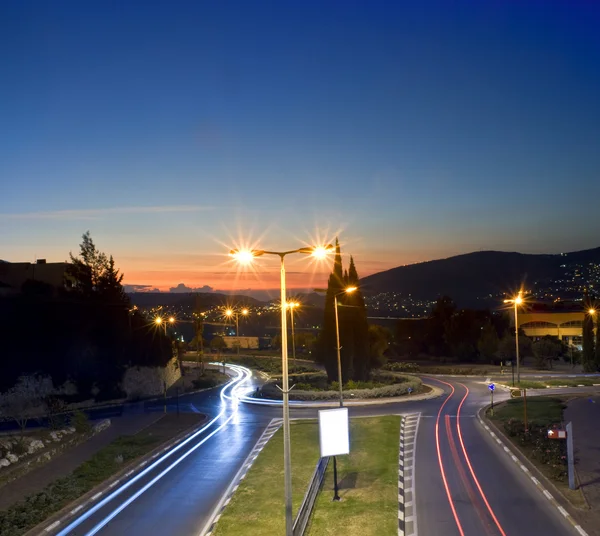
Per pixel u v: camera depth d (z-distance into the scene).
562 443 39.16
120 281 74.94
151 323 81.88
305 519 26.02
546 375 86.06
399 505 28.33
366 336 73.75
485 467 34.75
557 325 130.88
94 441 44.72
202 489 32.47
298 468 35.56
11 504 30.16
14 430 45.47
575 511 26.77
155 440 44.91
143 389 74.56
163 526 27.03
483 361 111.75
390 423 48.38
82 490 32.09
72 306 66.31
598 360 90.00
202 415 57.41
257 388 78.31
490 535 24.36
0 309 58.81
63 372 62.47
